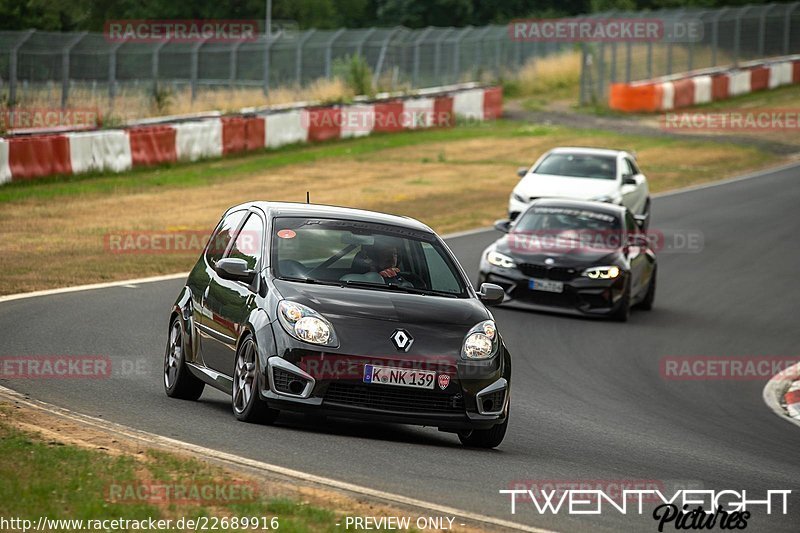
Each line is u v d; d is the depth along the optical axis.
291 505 22.58
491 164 139.12
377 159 137.38
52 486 22.64
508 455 32.03
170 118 130.12
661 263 86.94
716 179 138.25
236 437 29.80
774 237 100.62
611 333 60.72
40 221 83.06
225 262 33.47
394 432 34.31
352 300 32.06
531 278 63.66
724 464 34.44
